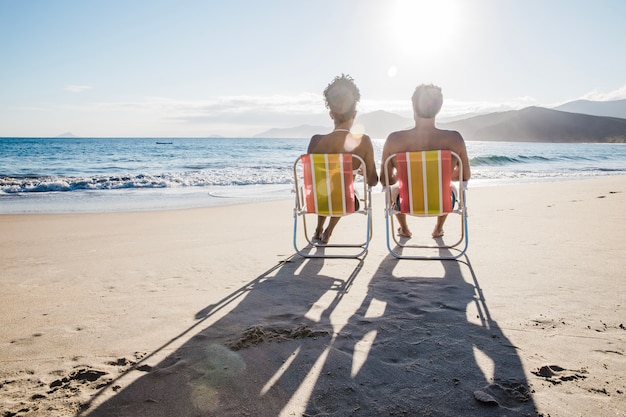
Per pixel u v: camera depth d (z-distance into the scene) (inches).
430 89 148.0
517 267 136.3
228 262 154.5
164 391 68.4
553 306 102.0
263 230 223.1
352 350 81.8
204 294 118.3
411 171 145.7
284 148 1936.5
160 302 112.1
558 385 67.4
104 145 2082.9
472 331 89.3
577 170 794.2
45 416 61.9
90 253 174.6
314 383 70.2
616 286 115.0
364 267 143.7
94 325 96.7
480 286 119.3
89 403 65.2
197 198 408.2
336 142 160.6
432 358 77.8
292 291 119.6
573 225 203.0
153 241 198.1
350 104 157.4
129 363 78.0
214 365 76.8
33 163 993.5
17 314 104.6
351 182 152.6
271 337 88.0
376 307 105.4
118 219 273.9
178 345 85.4
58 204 370.3
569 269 132.0
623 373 70.5
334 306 106.9
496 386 67.6
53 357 81.0
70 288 126.1
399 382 69.9
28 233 224.7
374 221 241.1
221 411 62.7
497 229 199.5
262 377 72.3
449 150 141.3
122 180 557.0
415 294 114.6
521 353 78.6
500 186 458.9
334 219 178.1
